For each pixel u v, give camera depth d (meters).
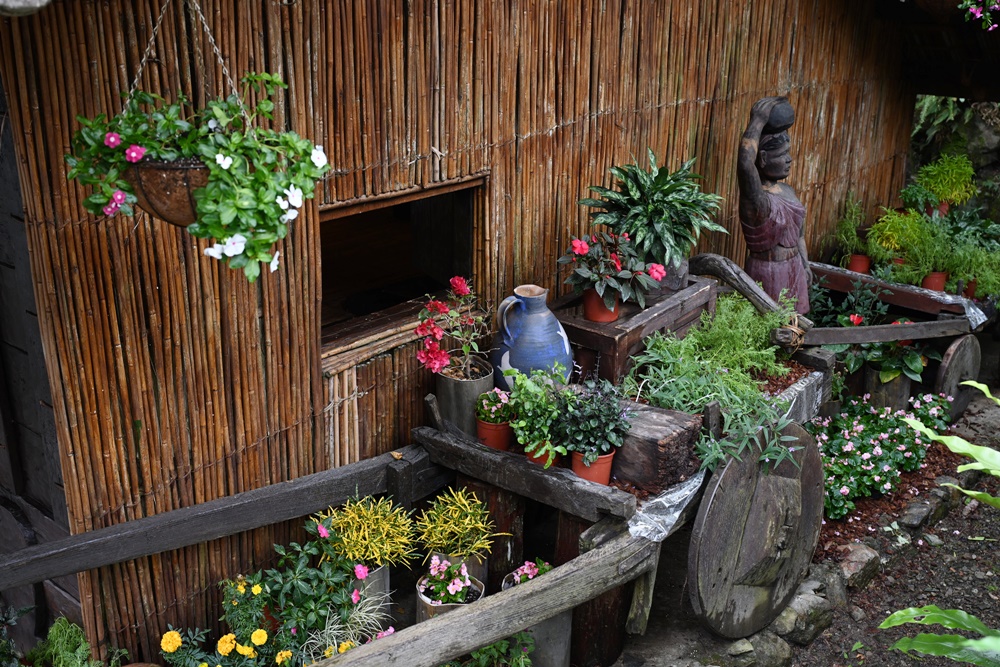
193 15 3.28
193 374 3.66
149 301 3.44
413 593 4.70
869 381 6.63
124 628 3.75
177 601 3.90
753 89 6.23
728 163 6.25
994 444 6.62
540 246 5.01
